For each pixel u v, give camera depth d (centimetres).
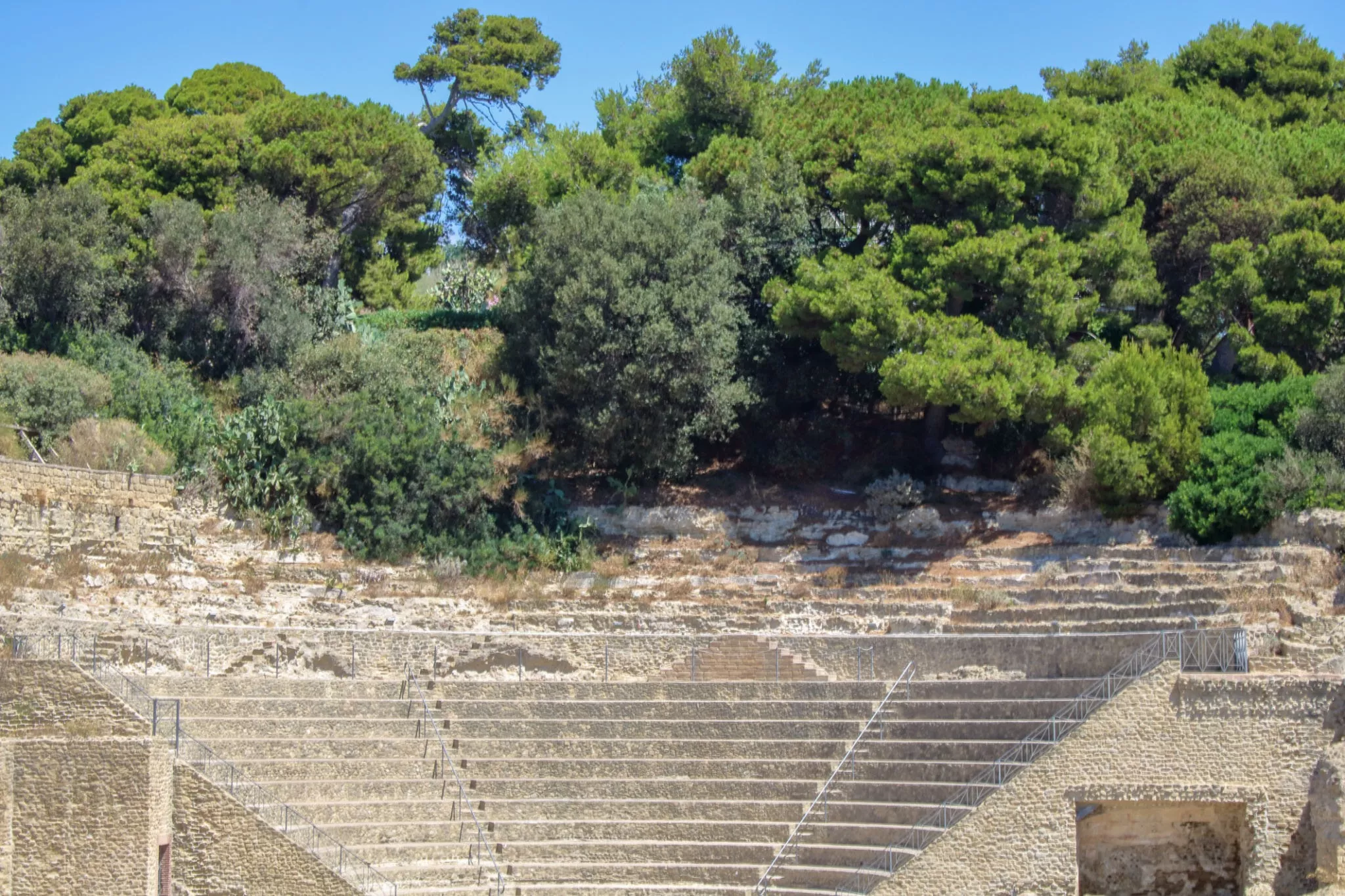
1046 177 5297
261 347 5731
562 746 4059
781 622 4628
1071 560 4672
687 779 3928
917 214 5488
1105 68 7138
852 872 3606
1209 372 5541
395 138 6381
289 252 5862
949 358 4912
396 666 4366
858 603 4625
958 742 3806
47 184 6162
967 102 5775
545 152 6606
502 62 8100
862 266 5244
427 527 5028
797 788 3878
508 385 5762
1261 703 3672
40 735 3509
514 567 4962
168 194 5912
